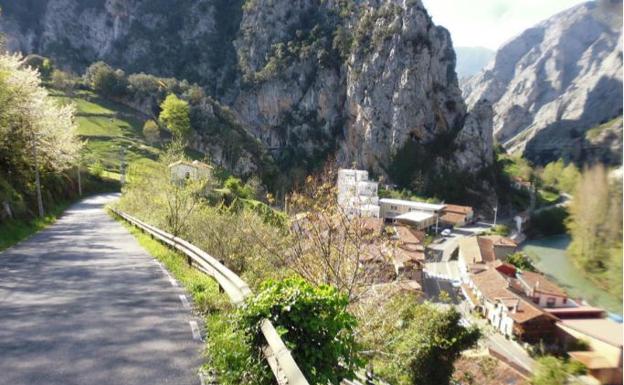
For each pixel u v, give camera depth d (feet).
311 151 428.15
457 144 331.77
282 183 212.02
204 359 18.06
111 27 540.52
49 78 358.43
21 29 519.19
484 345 40.96
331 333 16.43
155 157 273.33
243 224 59.16
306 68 458.50
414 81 367.25
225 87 492.13
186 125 318.65
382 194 281.74
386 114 377.91
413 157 354.95
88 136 278.67
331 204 33.09
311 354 15.81
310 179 36.37
